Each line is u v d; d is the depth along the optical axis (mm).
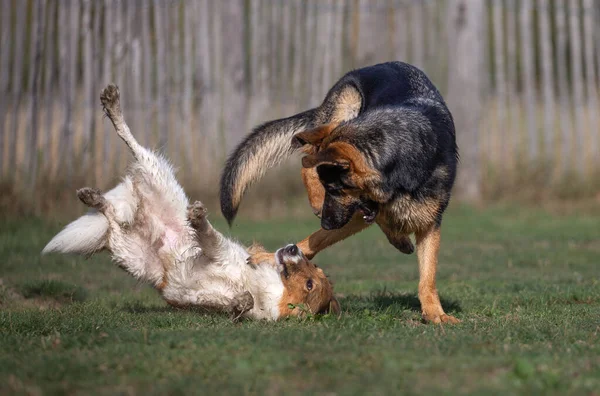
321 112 9023
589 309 7738
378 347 5516
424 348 5500
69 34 14820
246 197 16500
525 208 17312
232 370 4855
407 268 11359
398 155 6996
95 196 7371
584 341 5953
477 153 17625
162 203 7621
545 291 8953
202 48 16062
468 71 17422
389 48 17531
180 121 15922
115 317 6945
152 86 15703
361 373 4812
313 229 14617
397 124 7156
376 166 6820
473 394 4328
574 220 16141
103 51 15133
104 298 8734
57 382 4652
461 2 17344
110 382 4660
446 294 9094
